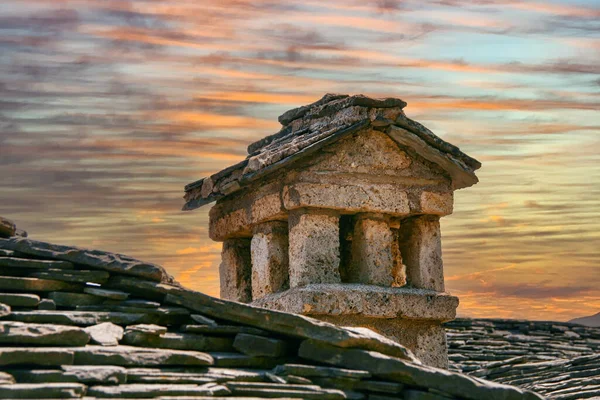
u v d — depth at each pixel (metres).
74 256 11.02
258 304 14.59
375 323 14.17
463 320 21.11
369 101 14.54
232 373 10.11
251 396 9.78
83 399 9.04
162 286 10.95
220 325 10.74
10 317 10.06
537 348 19.64
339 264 14.88
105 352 9.77
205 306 10.83
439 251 15.08
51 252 11.05
